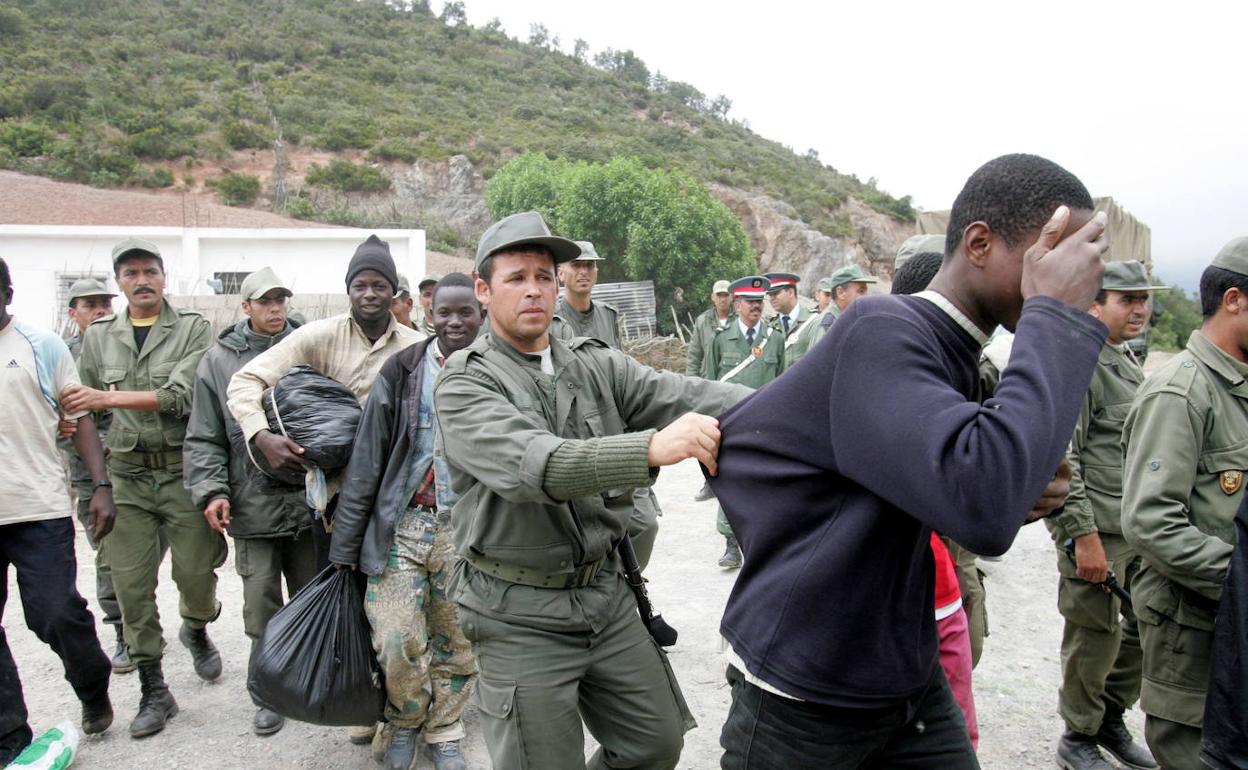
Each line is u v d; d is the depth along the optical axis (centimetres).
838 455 149
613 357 259
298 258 2402
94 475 376
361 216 4341
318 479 337
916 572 162
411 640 329
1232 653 206
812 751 166
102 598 461
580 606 235
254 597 388
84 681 368
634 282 2795
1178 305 4125
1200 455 245
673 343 1617
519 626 233
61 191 3622
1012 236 148
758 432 167
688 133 7550
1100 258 141
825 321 676
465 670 353
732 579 581
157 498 407
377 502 325
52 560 350
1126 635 333
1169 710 246
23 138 4391
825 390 156
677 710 254
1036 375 134
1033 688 415
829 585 157
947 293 157
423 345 338
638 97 8494
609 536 239
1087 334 138
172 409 404
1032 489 130
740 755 176
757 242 4891
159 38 6631
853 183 7406
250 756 371
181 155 4772
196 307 1506
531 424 217
